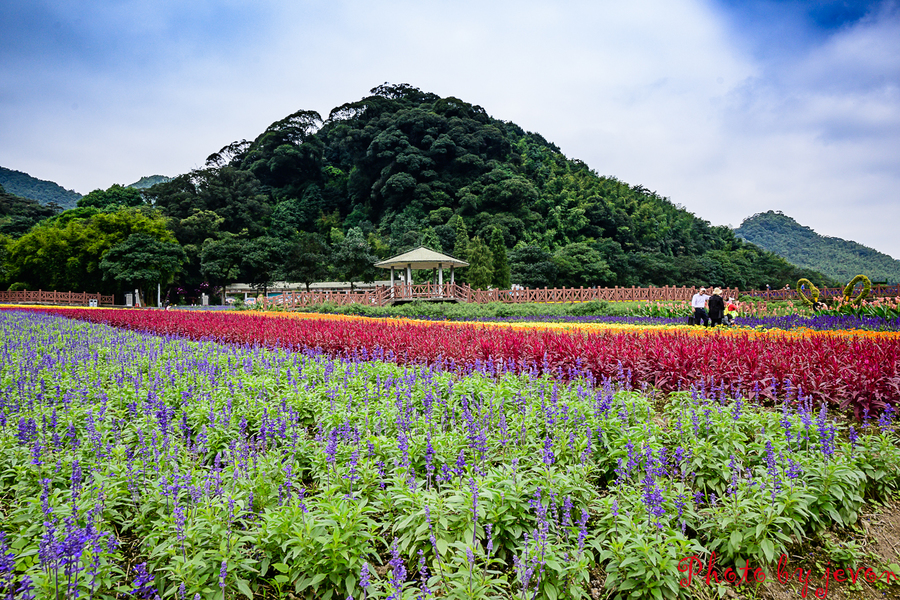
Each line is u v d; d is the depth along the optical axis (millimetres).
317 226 93375
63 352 11891
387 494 4453
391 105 110062
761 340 10039
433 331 13156
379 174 95500
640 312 27781
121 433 5824
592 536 4121
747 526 4184
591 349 9203
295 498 3994
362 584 3055
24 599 3023
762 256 104812
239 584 3521
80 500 4164
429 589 3379
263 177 105188
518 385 7500
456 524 4059
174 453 5219
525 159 108875
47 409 6379
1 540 3486
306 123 108688
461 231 73750
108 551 3760
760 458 5066
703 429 5590
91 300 46469
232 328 15773
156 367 9516
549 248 83875
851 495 4691
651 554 3578
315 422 6781
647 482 4270
